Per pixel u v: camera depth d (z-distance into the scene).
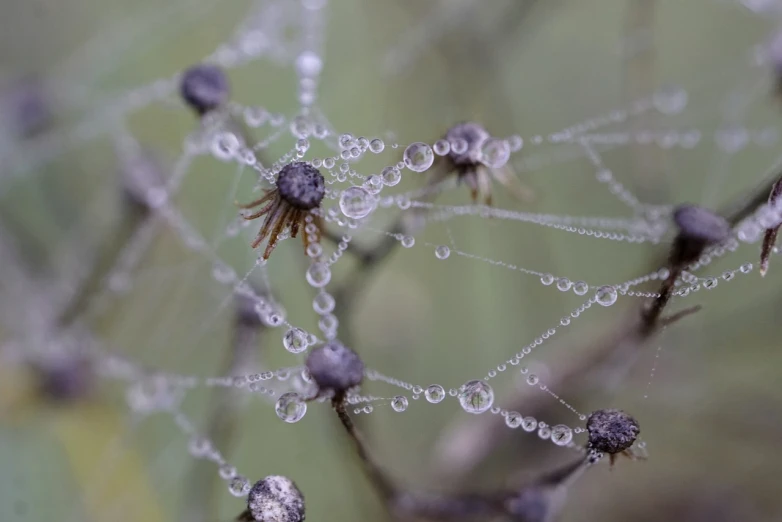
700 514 0.23
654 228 0.23
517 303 0.24
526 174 0.24
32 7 0.28
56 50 0.28
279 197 0.18
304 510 0.17
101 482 0.23
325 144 0.23
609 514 0.23
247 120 0.21
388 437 0.23
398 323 0.24
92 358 0.23
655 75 0.27
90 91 0.27
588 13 0.28
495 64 0.25
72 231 0.25
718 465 0.23
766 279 0.23
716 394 0.23
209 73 0.20
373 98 0.26
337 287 0.21
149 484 0.23
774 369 0.23
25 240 0.24
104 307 0.24
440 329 0.24
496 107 0.24
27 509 0.22
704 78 0.28
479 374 0.24
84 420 0.23
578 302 0.24
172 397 0.24
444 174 0.19
